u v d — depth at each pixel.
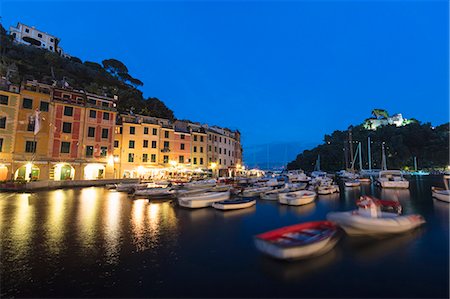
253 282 8.17
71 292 7.57
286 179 60.62
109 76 90.19
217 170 63.22
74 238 12.67
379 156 116.62
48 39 93.31
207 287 7.86
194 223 16.19
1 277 8.42
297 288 7.80
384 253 10.59
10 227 14.45
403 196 30.16
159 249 11.27
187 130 59.06
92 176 42.53
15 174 35.09
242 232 14.14
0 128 34.38
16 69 58.12
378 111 170.25
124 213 19.11
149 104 73.56
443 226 14.94
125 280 8.32
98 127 43.41
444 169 110.62
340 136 145.88
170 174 51.91
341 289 7.73
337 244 11.57
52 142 38.50
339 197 29.55
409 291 7.62
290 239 10.33
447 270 9.03
